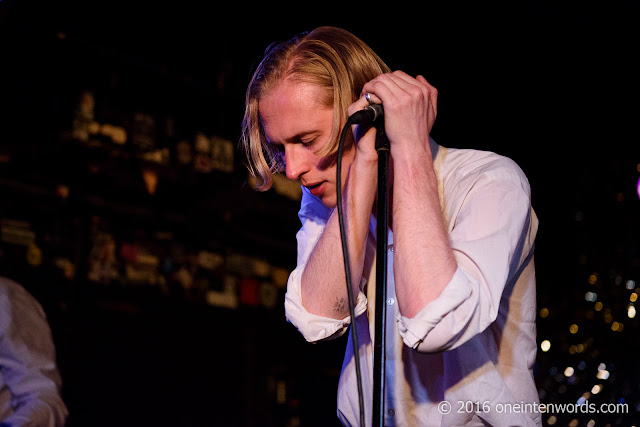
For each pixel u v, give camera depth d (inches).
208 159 165.2
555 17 153.1
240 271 171.9
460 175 52.0
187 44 168.7
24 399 97.0
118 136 155.3
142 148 157.8
